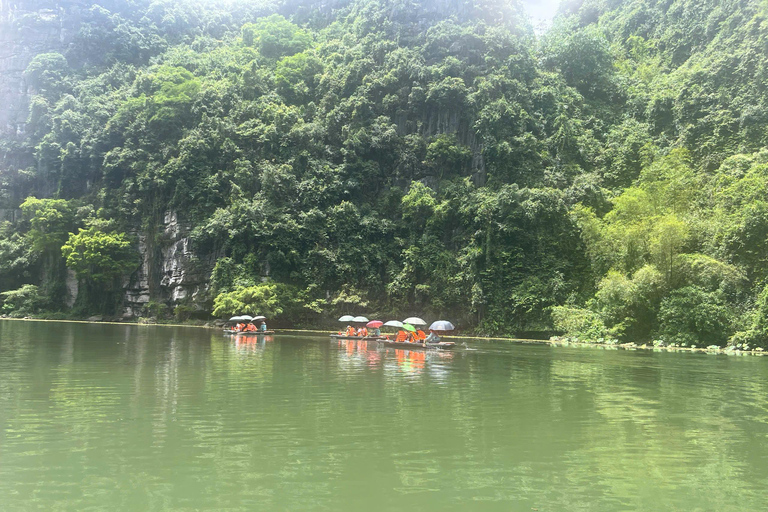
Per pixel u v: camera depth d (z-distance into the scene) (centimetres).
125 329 4938
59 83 8612
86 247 6412
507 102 6619
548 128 6831
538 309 5275
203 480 845
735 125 5862
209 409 1373
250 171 6469
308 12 10169
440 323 3609
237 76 7569
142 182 6662
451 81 6775
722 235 4494
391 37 7856
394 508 742
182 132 6988
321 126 6900
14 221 7938
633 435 1179
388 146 6800
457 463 956
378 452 1013
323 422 1248
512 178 6278
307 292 5875
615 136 6600
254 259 5838
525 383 1936
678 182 5069
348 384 1820
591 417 1358
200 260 6125
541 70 7744
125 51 8981
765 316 3809
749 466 966
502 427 1233
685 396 1705
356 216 6281
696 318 4006
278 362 2456
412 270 5869
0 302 7131
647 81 7600
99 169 7475
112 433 1120
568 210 5694
